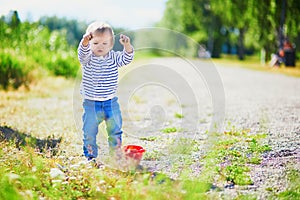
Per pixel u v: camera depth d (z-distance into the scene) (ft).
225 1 103.19
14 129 20.67
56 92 37.17
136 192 12.01
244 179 13.80
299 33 104.06
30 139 17.88
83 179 13.08
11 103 29.63
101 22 15.70
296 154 16.76
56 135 19.97
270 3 84.38
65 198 12.13
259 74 64.59
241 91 40.45
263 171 14.76
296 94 37.63
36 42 49.49
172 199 11.92
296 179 13.73
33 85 38.09
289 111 27.43
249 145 18.13
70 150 17.07
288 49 79.20
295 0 81.82
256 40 106.63
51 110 27.32
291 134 20.30
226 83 48.93
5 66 37.27
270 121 23.91
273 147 17.81
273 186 13.34
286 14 83.10
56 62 47.83
